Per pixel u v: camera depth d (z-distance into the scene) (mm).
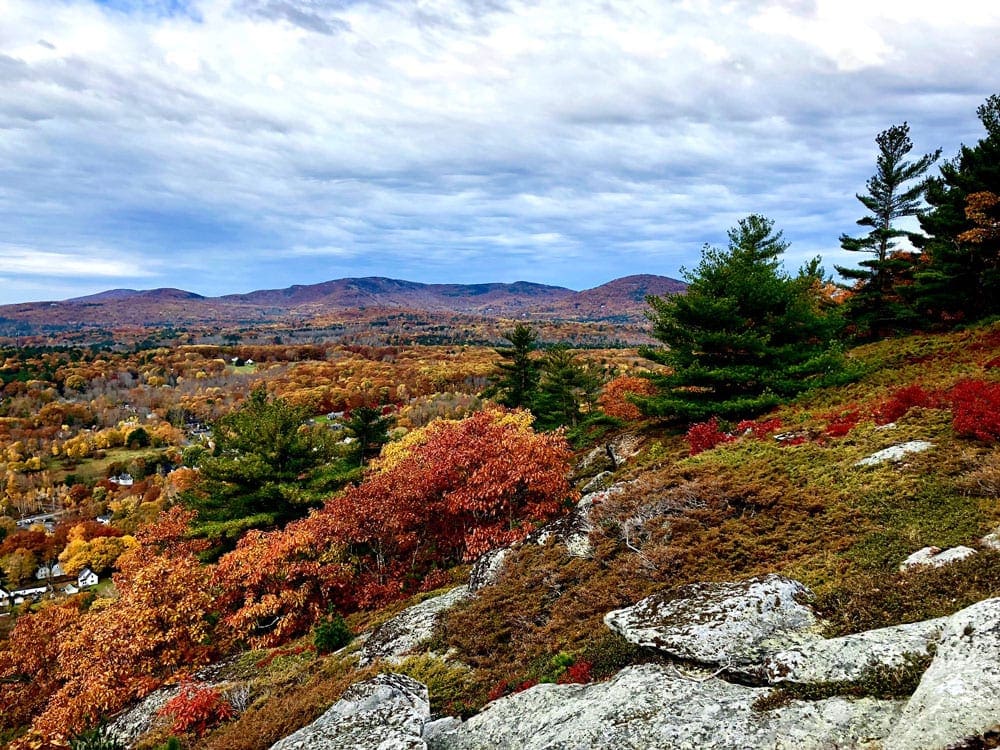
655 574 12664
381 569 23719
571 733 7129
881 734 5754
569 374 47188
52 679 22312
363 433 47688
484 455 23500
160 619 19766
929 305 36094
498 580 16000
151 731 14273
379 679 10680
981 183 31250
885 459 14336
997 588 7527
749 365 26766
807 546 11586
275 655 17625
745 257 29297
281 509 31516
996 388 15414
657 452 25266
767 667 7227
